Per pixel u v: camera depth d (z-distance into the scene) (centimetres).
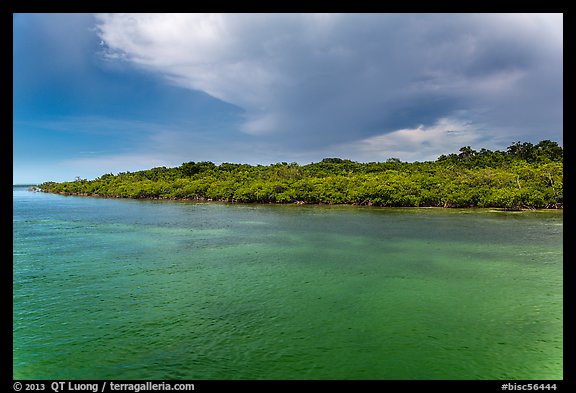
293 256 3378
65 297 2281
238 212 7400
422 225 5253
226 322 1909
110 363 1516
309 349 1620
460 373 1431
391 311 2045
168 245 3916
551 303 2147
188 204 9719
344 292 2370
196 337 1738
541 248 3634
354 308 2094
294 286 2497
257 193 9675
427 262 3122
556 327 1823
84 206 9094
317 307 2114
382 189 8300
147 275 2769
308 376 1414
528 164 10275
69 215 6869
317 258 3294
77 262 3167
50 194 16212
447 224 5331
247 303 2186
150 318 1958
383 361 1518
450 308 2083
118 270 2914
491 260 3175
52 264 3088
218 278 2691
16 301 2203
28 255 3425
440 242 3975
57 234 4622
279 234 4584
